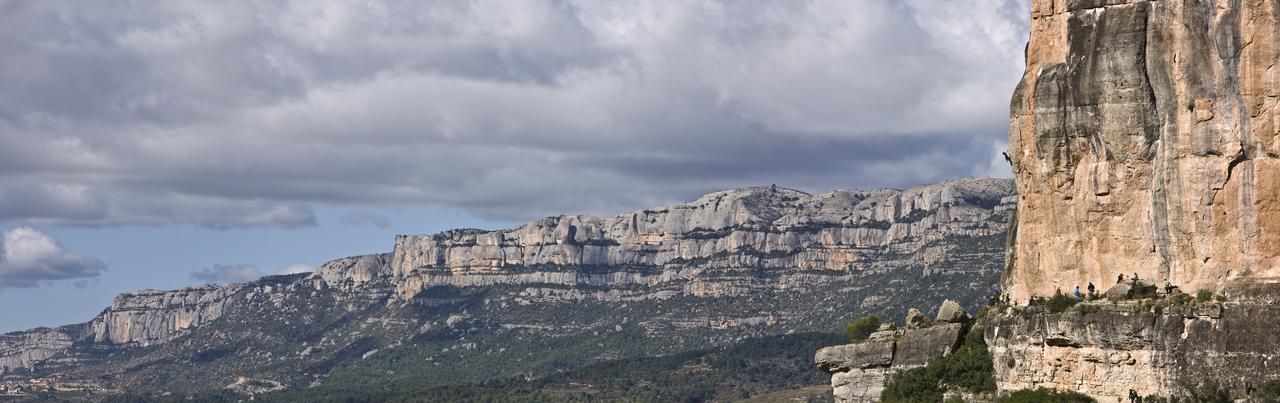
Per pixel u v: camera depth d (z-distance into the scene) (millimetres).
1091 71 105375
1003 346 111250
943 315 125062
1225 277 99812
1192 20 100750
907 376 120812
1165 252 102688
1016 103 110562
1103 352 103250
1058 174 107500
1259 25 98125
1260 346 97562
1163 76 102188
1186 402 99000
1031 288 110438
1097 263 106125
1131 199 104438
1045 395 105438
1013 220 119688
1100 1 105750
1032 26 109750
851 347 126312
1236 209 99438
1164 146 102188
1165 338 100438
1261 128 98250
